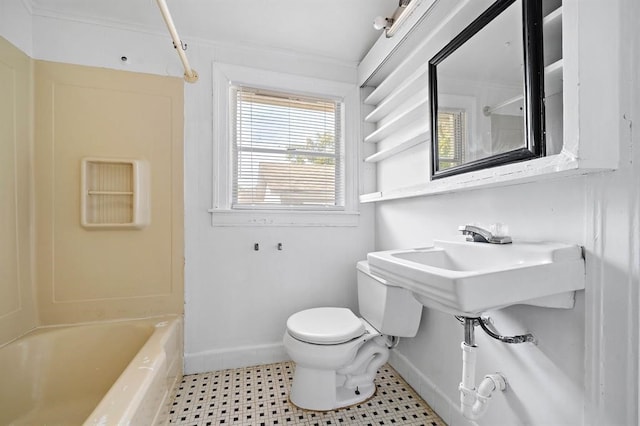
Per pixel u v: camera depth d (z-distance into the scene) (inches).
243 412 55.0
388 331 57.5
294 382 58.0
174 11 60.6
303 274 75.8
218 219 69.8
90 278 62.8
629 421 28.1
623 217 28.5
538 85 33.8
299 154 77.9
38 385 53.9
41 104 60.0
